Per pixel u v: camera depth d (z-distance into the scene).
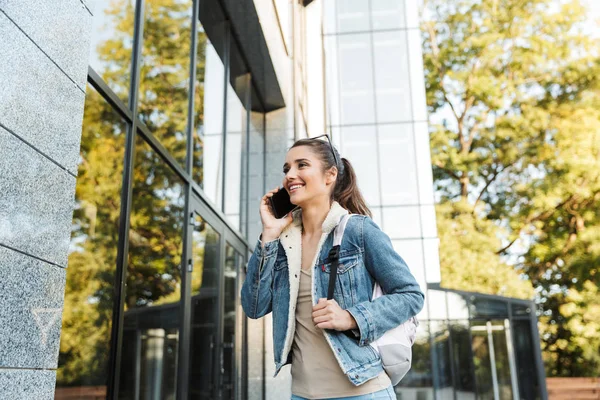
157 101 4.29
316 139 1.92
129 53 3.72
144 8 3.99
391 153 14.48
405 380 11.28
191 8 5.36
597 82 21.34
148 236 3.87
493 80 21.89
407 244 13.53
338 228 1.79
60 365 2.58
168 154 4.32
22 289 1.71
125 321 3.37
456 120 22.59
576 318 19.03
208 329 5.46
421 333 11.57
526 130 21.05
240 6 6.79
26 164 1.77
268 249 1.85
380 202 14.02
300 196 1.83
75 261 2.78
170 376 4.22
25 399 1.69
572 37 21.95
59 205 1.96
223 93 6.73
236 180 7.29
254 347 7.86
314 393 1.67
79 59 2.16
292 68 9.91
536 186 20.23
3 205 1.65
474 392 11.01
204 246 5.42
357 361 1.61
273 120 9.47
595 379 17.12
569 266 19.83
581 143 20.12
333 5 16.16
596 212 19.89
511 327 11.26
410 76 15.22
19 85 1.75
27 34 1.82
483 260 18.19
